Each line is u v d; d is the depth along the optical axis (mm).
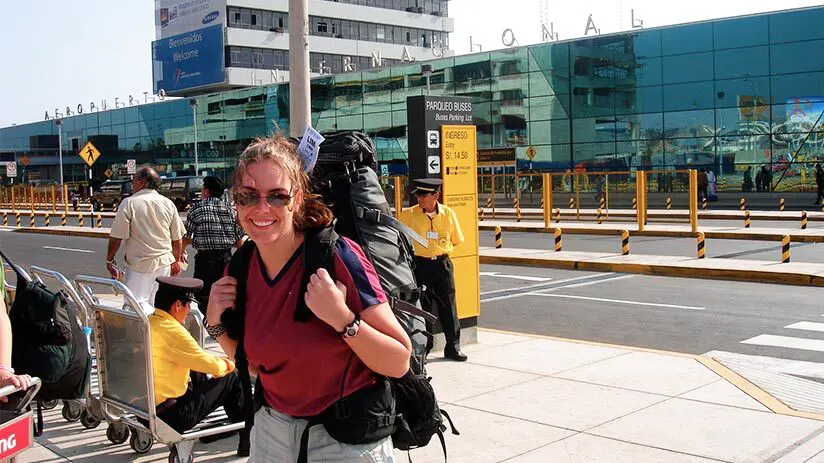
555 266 18062
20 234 33188
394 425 3064
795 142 38125
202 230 9297
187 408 5316
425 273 8305
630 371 7836
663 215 31766
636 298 13258
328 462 2914
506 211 37062
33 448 5969
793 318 11172
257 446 3078
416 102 8938
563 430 6078
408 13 95688
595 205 41062
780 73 38250
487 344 9320
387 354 2801
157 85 94062
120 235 8422
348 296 2801
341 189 4453
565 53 43219
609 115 42562
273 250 2850
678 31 40438
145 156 70938
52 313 5055
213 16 85500
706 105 40125
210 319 3010
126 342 5387
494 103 45656
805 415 6328
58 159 82500
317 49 87938
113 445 6035
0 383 3613
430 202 8266
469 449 5719
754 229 24547
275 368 2904
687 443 5715
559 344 9273
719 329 10469
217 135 62594
